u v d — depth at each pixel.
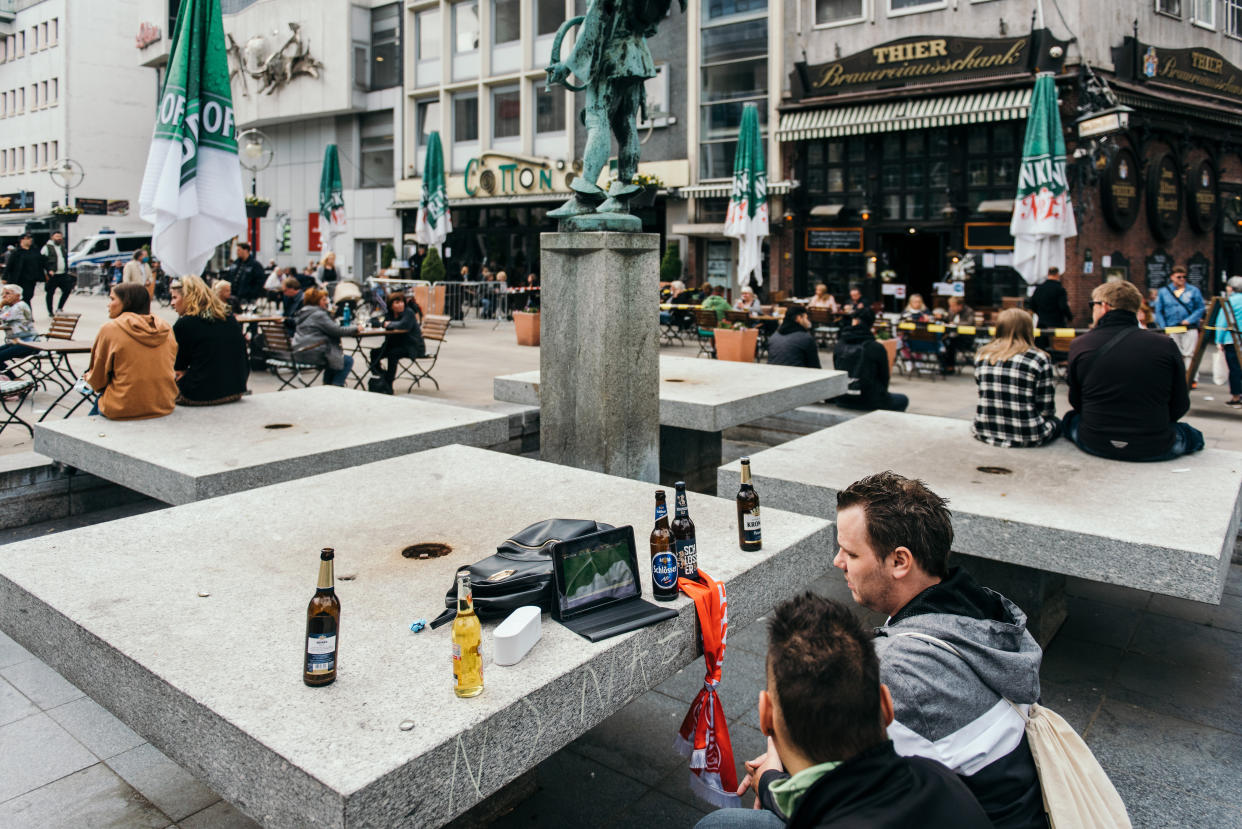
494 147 30.42
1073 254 17.89
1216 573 3.92
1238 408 11.11
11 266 18.22
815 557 3.82
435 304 23.08
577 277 6.38
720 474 5.56
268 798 2.17
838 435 6.59
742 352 13.21
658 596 3.03
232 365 7.41
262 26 35.41
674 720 4.14
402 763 2.08
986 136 19.20
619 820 3.40
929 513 2.30
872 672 1.66
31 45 50.47
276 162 37.25
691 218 24.42
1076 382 5.85
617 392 6.34
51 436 6.35
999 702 2.09
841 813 1.60
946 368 14.91
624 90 6.50
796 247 22.05
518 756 2.39
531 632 2.65
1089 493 4.91
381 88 33.38
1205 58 20.91
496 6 29.83
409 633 2.83
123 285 6.69
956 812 1.62
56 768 3.65
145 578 3.32
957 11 19.25
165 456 5.56
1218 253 22.19
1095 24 18.00
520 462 5.28
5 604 3.31
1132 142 18.98
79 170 24.22
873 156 20.64
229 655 2.65
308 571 3.42
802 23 21.58
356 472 5.04
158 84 44.50
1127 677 4.55
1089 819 2.01
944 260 20.27
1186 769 3.72
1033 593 4.78
